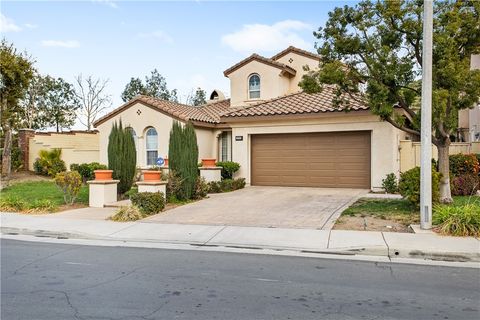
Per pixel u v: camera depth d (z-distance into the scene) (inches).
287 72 868.6
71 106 1610.5
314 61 882.8
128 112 813.2
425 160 348.2
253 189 661.3
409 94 448.1
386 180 589.6
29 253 305.0
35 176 898.1
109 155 581.0
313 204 496.4
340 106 620.4
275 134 698.8
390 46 436.8
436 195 420.8
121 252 307.4
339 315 177.0
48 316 176.7
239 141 718.5
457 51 424.2
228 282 227.5
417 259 280.8
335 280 230.5
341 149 651.5
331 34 451.2
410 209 439.5
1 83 745.6
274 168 702.5
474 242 305.4
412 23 409.7
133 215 430.6
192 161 553.3
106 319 173.0
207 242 334.0
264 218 421.7
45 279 234.8
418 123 446.9
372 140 615.2
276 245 316.5
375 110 436.5
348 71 457.7
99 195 527.2
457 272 247.4
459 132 952.3
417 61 439.2
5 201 514.6
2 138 941.2
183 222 413.1
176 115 754.8
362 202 498.3
